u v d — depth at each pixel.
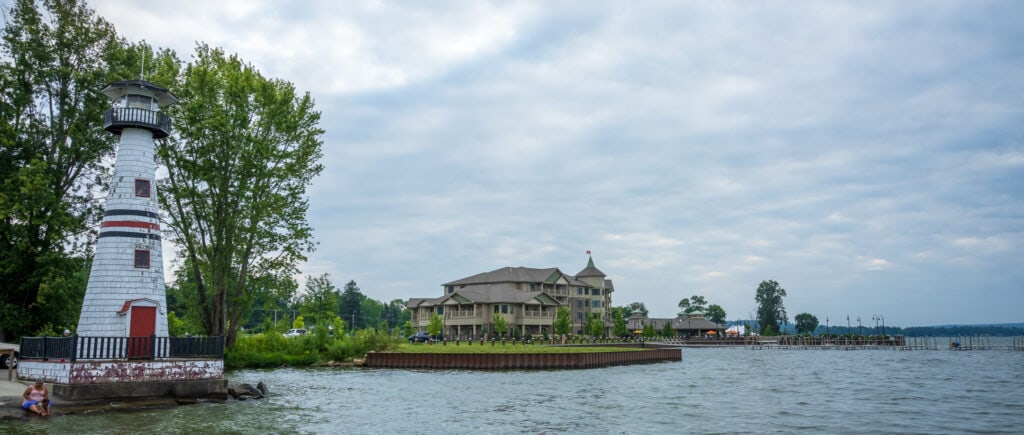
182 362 34.34
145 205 37.06
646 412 36.22
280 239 57.16
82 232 48.91
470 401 40.12
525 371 66.69
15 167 46.22
